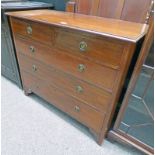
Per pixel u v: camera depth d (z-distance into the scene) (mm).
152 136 1012
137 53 863
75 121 1445
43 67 1295
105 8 1303
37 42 1197
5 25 1377
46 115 1494
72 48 996
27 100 1663
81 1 1396
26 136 1297
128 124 1079
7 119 1438
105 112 1062
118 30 882
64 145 1243
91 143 1266
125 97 986
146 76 857
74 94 1185
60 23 972
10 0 1607
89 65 970
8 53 1591
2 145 1224
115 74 887
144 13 1144
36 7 1499
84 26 927
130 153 1204
